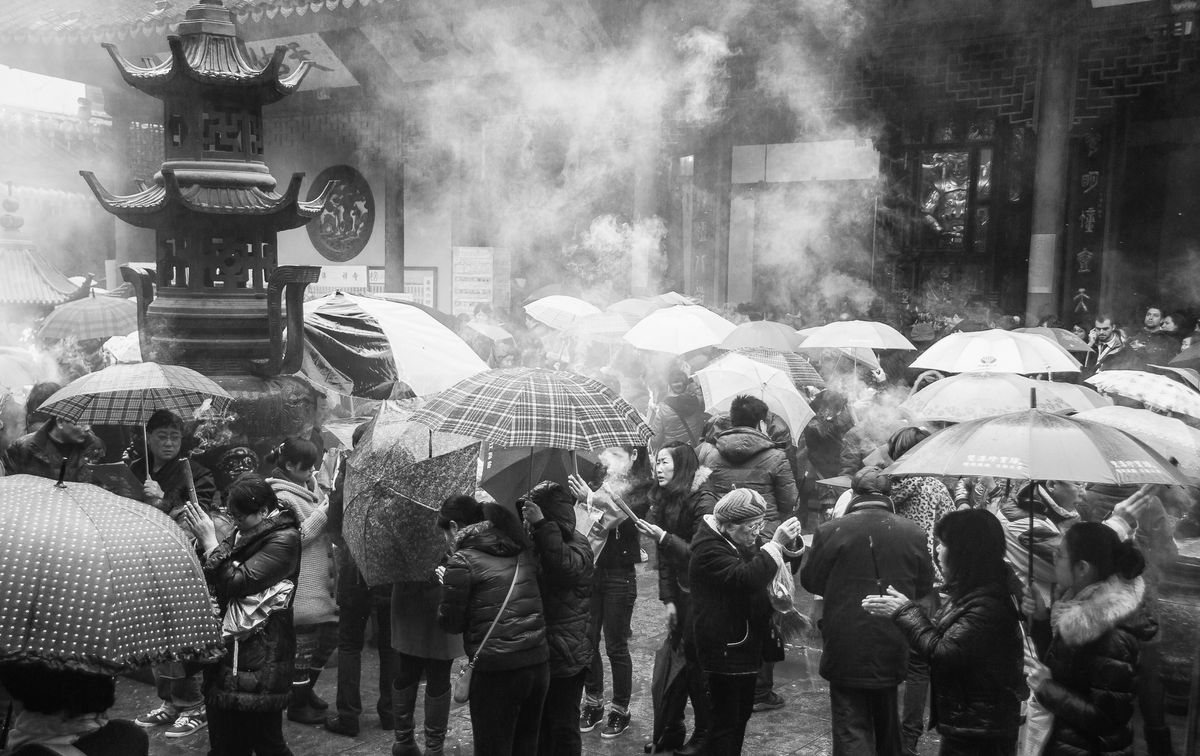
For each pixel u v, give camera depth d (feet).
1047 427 12.38
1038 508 19.03
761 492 20.56
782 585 15.76
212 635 8.18
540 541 14.70
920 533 15.56
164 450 17.85
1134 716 20.02
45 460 17.44
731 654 15.51
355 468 16.62
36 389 21.03
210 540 14.97
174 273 23.47
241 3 51.52
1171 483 11.87
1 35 54.49
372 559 16.17
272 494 15.01
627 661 18.79
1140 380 18.39
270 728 14.99
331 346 24.07
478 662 14.11
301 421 23.29
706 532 15.71
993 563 13.14
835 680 15.31
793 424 25.02
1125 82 44.19
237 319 22.67
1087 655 12.38
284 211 22.50
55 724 7.86
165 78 22.13
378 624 18.61
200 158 22.77
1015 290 58.95
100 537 7.84
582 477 17.63
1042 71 45.16
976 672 12.85
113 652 7.43
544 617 14.97
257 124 23.56
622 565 18.75
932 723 13.46
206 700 14.76
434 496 16.26
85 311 30.14
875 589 15.14
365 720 19.42
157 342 22.80
